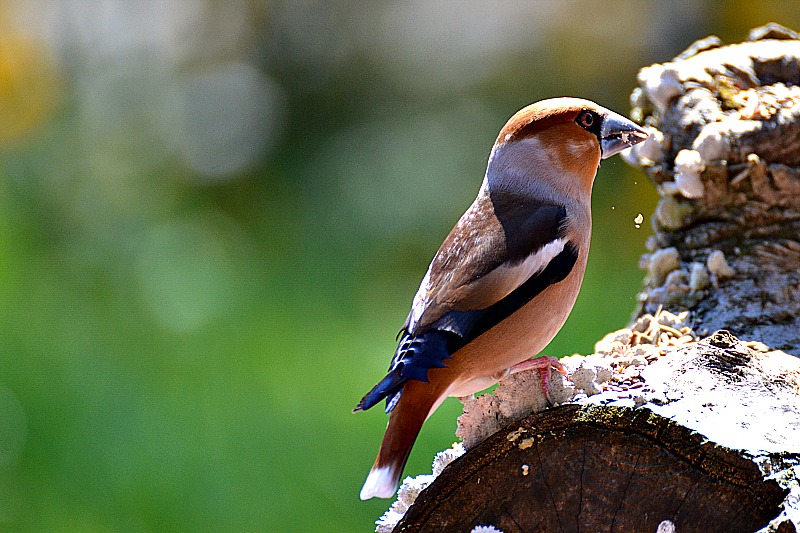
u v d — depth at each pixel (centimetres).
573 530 498
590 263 1371
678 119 679
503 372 552
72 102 2123
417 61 2236
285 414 1069
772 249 648
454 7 2267
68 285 1380
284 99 2200
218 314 1316
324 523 946
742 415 487
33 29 2134
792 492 455
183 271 1455
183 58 2372
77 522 948
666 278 682
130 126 2134
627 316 1146
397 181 1894
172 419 1067
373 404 492
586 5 2086
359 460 1003
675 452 481
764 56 687
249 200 1922
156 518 951
